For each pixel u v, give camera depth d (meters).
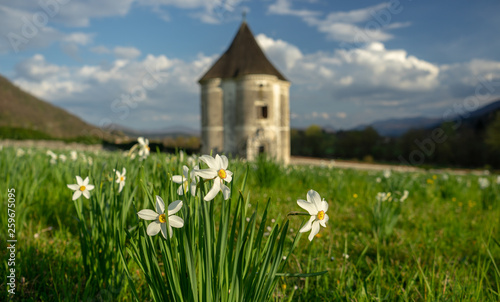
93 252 2.16
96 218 2.22
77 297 1.80
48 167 5.64
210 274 1.31
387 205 4.01
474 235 4.01
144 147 3.17
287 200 5.55
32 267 2.38
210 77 31.81
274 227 1.41
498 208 5.64
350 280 2.24
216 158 1.30
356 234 3.96
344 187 7.15
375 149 56.56
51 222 3.56
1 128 36.25
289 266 2.66
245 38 32.91
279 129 31.88
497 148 44.03
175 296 1.37
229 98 31.06
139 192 3.21
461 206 6.16
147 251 1.44
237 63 31.73
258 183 6.92
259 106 30.28
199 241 1.36
